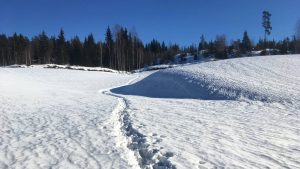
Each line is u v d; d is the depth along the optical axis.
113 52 92.69
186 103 21.14
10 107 18.31
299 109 18.08
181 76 30.95
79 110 17.22
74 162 8.11
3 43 97.81
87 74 56.88
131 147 9.83
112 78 51.38
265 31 96.12
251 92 22.72
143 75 59.00
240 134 11.69
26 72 52.31
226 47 104.19
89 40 98.62
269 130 12.59
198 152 9.12
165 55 111.06
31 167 7.76
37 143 9.99
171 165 7.86
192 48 125.31
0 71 48.75
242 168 7.91
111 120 13.95
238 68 32.78
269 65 33.03
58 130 11.88
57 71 57.56
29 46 93.25
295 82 25.84
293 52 89.00
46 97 24.55
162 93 28.55
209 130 12.20
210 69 33.25
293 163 8.52
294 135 11.84
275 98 20.89
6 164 7.99
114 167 7.72
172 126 12.78
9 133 11.48
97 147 9.46
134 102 21.55
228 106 19.45
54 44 99.81
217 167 7.93
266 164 8.34
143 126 12.59
